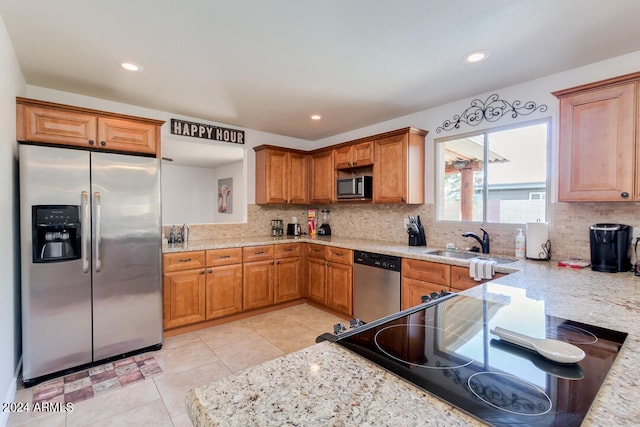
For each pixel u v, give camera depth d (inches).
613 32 73.9
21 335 88.6
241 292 135.5
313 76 99.3
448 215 127.9
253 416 23.0
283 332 122.5
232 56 86.4
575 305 52.1
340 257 137.6
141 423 70.3
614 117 75.1
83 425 69.5
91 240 93.6
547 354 32.3
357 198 144.7
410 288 110.7
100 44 79.9
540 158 102.0
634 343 36.8
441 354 33.7
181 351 106.0
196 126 144.7
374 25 71.8
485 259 100.4
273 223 175.8
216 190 309.1
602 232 79.5
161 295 108.3
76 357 91.8
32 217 84.2
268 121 150.1
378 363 31.7
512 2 63.6
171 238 137.5
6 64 74.2
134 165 101.0
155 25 71.7
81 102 114.8
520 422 22.1
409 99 119.7
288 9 66.0
